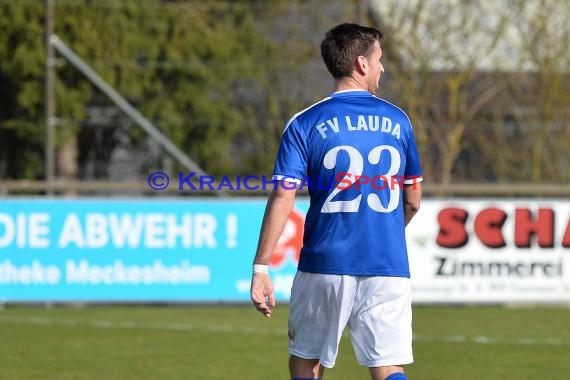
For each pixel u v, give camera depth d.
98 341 38.03
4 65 67.50
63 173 61.75
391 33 65.50
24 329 41.53
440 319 45.22
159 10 68.06
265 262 17.91
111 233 48.09
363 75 18.58
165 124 63.62
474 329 41.84
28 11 66.81
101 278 48.12
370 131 18.06
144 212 48.16
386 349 17.86
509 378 30.22
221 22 68.94
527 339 38.81
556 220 48.59
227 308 49.75
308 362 18.36
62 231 47.94
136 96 64.88
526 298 48.50
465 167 63.78
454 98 64.69
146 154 63.12
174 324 43.38
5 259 47.78
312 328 18.14
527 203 48.50
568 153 63.72
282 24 64.12
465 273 48.38
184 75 65.75
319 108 18.19
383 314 17.89
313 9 63.25
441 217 48.28
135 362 33.00
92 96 62.66
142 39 67.31
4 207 47.72
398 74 64.75
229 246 48.59
